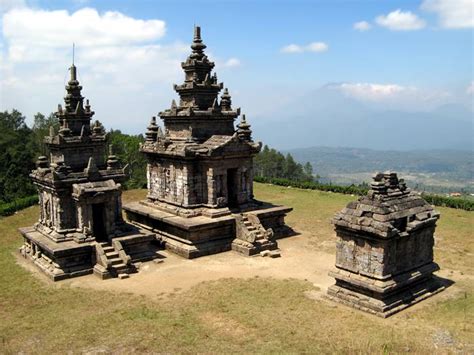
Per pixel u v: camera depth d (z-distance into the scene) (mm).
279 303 28641
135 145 88000
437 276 34125
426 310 27391
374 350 21797
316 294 30359
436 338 23203
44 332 25031
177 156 42875
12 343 23781
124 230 39469
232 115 46688
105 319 26531
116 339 23859
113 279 34125
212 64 46344
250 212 44656
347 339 23312
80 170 38062
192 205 43281
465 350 21875
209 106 46125
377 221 26828
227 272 35500
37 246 37688
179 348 22766
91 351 22672
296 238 46312
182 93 46375
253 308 27812
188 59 46250
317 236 47062
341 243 29141
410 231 27922
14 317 27234
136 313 27328
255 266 37031
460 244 43406
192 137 44188
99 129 39156
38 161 38875
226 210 43125
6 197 70500
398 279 27828
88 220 36375
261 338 23688
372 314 26781
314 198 69062
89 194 35719
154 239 40312
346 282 28828
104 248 36125
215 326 25266
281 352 22047
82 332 24812
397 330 24312
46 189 37656
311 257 39656
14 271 36031
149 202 48438
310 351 22109
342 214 28891
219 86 46562
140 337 24016
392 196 28641
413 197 30078
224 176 43719
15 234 48188
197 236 40469
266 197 69938
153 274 35188
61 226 36594
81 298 30172
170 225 42219
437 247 42438
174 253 40812
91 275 35062
